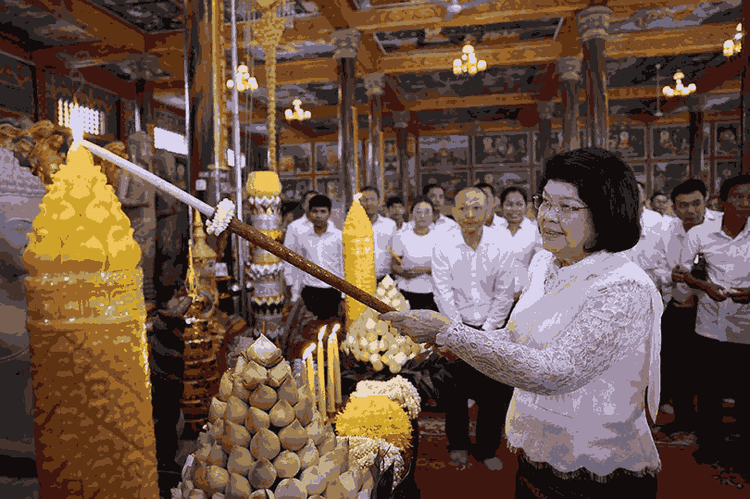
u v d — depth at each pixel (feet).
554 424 3.75
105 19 27.81
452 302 10.85
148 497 2.48
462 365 7.68
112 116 37.96
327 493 3.04
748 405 10.06
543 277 4.09
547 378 3.14
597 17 26.08
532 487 3.92
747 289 9.68
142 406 2.44
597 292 3.44
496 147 59.98
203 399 6.31
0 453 2.82
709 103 50.70
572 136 35.24
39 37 29.71
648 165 56.08
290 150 64.23
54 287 2.20
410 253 15.70
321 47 34.04
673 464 10.08
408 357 6.95
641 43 34.12
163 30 30.86
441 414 13.06
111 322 2.28
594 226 3.56
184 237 8.55
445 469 9.90
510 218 14.65
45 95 32.07
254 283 8.68
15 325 2.86
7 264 2.89
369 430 4.75
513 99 49.06
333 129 61.21
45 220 2.23
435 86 46.16
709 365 10.19
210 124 14.19
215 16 14.32
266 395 2.93
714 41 33.12
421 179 61.67
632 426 3.63
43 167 5.73
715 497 8.78
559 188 3.56
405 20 28.27
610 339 3.28
